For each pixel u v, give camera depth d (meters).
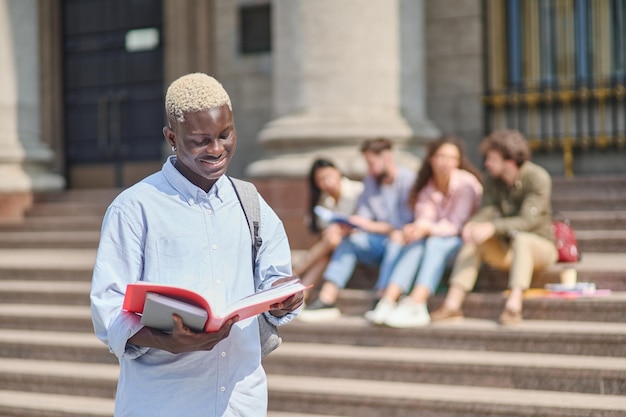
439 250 8.60
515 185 8.59
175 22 15.94
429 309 8.73
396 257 8.91
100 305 3.81
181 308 3.54
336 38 11.53
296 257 10.44
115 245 3.90
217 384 3.93
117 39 16.83
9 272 11.10
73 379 8.54
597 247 9.80
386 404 7.46
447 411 7.26
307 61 11.65
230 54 15.42
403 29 11.85
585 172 13.45
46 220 13.37
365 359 8.01
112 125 16.92
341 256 9.12
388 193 9.34
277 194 11.41
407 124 11.60
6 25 14.22
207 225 3.98
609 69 13.31
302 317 8.80
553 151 13.61
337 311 8.97
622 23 13.26
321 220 9.55
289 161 11.48
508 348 7.98
